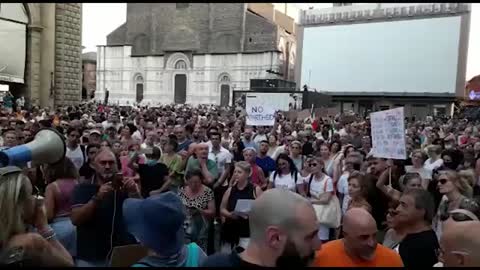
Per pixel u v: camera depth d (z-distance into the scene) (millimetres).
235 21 63656
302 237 1743
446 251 2244
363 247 2426
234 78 64188
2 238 2104
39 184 4324
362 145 10188
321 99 31438
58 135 2705
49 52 27000
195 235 4828
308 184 5586
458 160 6094
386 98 41719
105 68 72625
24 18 25391
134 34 70500
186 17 66750
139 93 70938
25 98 25891
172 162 6695
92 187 3451
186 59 67250
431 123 23453
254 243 1816
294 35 70188
